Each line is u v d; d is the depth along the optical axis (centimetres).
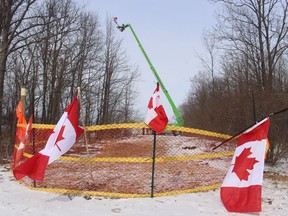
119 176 968
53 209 694
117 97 4503
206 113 3597
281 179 1048
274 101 1432
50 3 3269
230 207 700
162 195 800
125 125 820
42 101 3259
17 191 830
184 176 982
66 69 3528
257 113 1451
